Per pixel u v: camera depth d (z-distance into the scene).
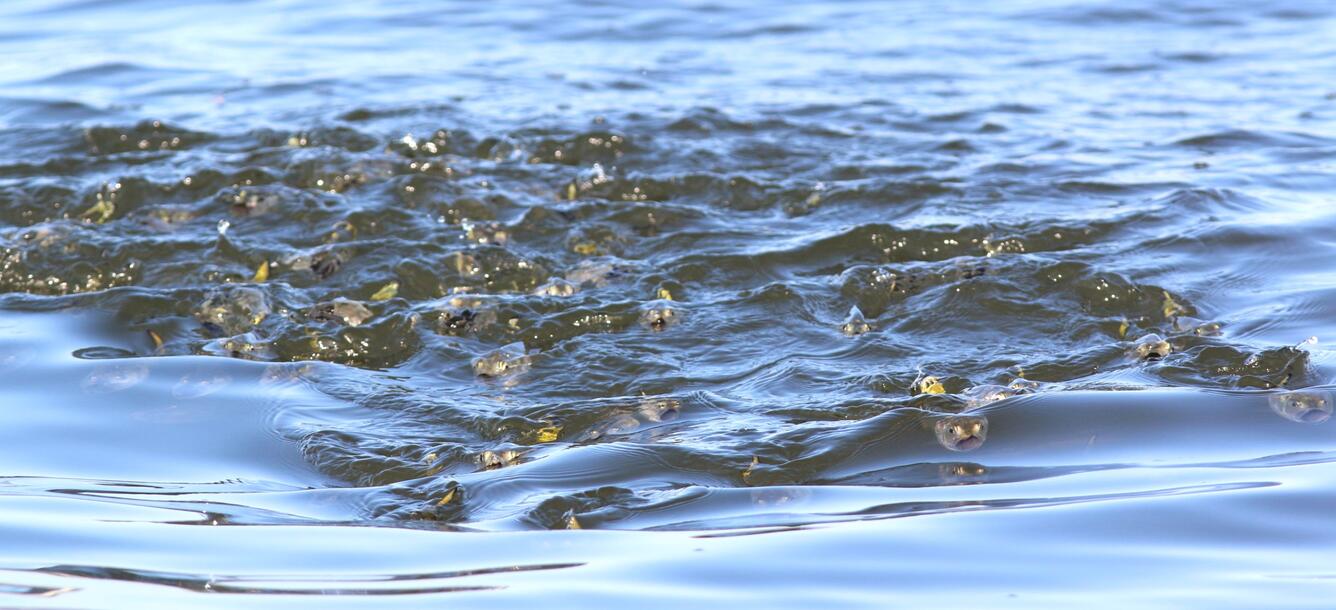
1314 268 17.83
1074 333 16.20
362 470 12.93
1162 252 18.55
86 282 18.70
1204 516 10.89
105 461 13.04
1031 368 15.12
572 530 11.27
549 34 36.41
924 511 11.34
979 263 17.94
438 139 24.38
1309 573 9.77
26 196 21.38
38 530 11.05
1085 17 37.62
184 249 19.23
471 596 9.70
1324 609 9.17
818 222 20.64
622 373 15.46
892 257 19.14
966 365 15.32
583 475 12.52
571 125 25.14
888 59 32.72
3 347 16.17
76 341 16.50
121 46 34.81
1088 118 26.73
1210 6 38.72
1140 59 32.38
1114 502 11.29
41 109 27.83
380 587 9.91
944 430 13.13
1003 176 22.39
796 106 27.45
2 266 18.84
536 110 26.81
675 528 11.24
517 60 32.81
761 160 23.70
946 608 9.39
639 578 10.02
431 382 15.41
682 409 14.31
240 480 12.68
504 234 19.83
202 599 9.62
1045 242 19.14
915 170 22.88
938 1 40.38
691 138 24.86
